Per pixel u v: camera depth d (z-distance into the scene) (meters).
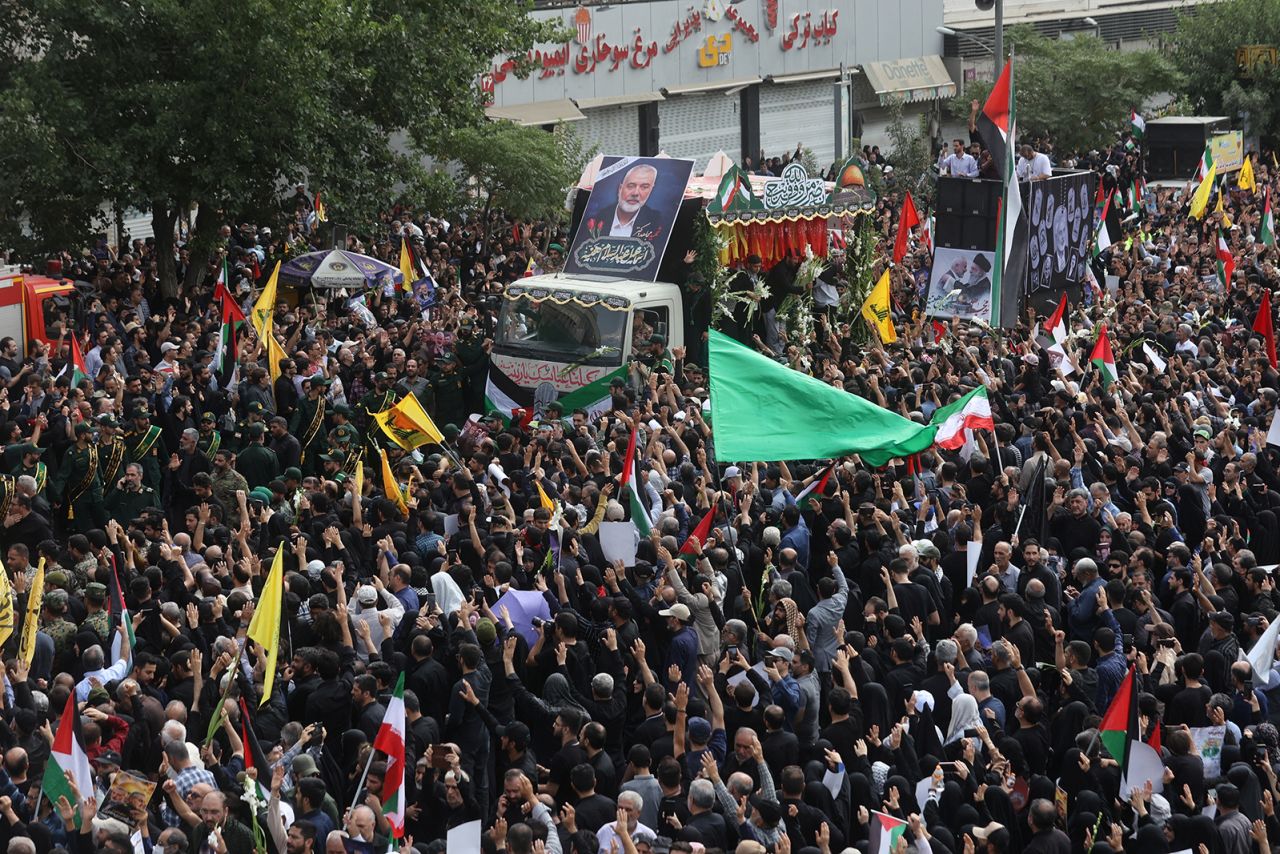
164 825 9.90
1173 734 10.91
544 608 12.48
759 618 13.76
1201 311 26.33
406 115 30.31
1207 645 12.76
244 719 10.22
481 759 11.27
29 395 18.72
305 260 25.61
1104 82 49.00
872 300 25.03
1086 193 29.08
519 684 11.48
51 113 25.47
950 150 50.38
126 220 34.81
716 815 9.80
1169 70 50.12
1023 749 11.19
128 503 16.62
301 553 13.39
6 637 11.48
